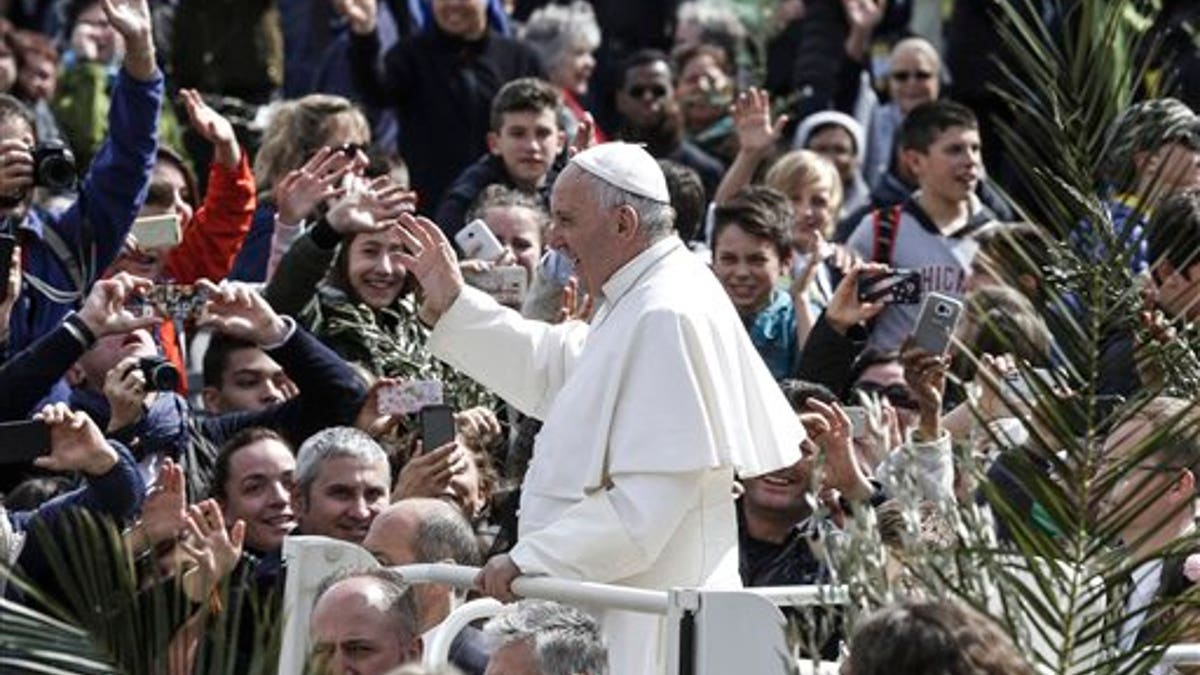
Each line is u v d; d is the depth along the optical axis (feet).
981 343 100.83
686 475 79.30
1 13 164.25
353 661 74.74
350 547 79.41
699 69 160.04
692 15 170.09
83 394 105.50
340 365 103.50
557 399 81.56
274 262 116.26
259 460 95.50
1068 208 68.13
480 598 84.43
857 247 131.75
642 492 78.89
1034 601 62.95
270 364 107.45
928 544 63.67
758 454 81.00
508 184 129.49
